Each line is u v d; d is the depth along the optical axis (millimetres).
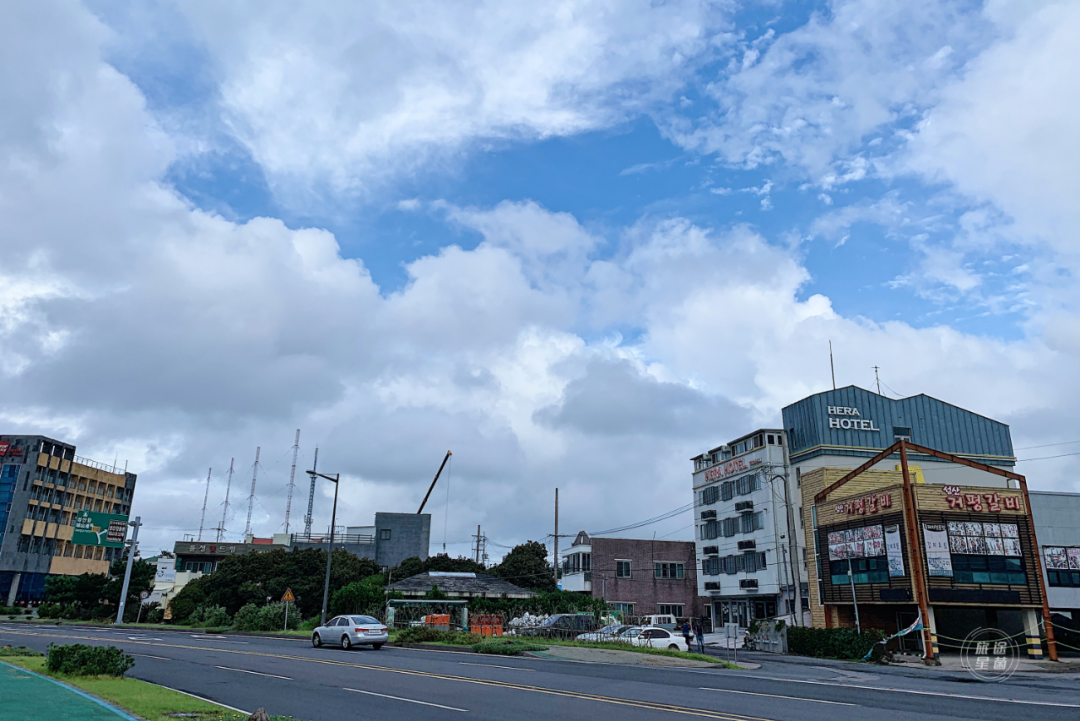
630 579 68938
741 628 61062
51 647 18781
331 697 16359
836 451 56094
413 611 48219
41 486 86312
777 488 57719
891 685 21375
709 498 66375
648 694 17516
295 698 16156
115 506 100250
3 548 80750
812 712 14766
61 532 89188
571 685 19297
